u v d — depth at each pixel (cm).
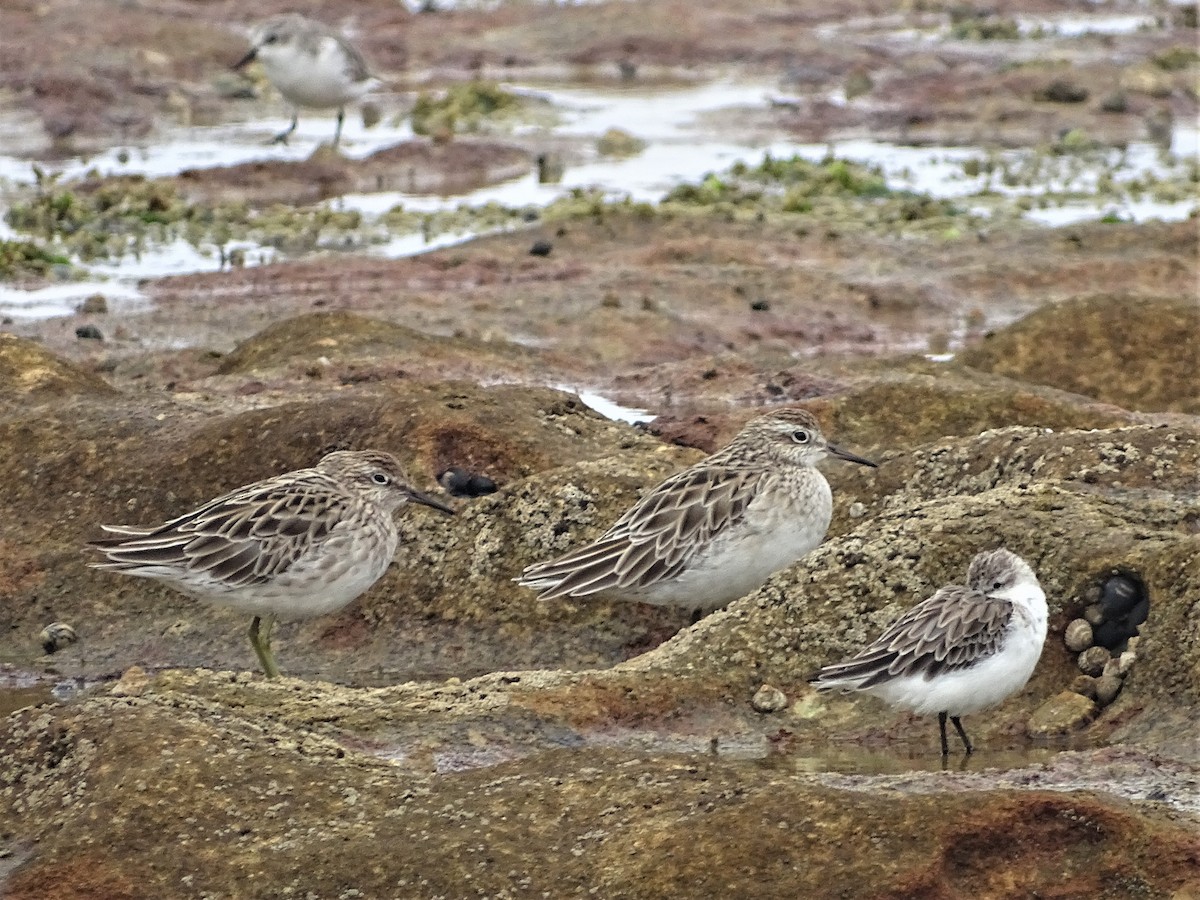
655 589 1413
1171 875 977
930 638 1160
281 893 1007
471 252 2586
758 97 4003
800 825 1009
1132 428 1552
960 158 3422
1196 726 1180
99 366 2100
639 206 2795
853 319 2352
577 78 4291
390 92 4094
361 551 1382
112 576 1555
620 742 1223
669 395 1997
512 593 1492
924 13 5066
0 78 3694
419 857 1020
